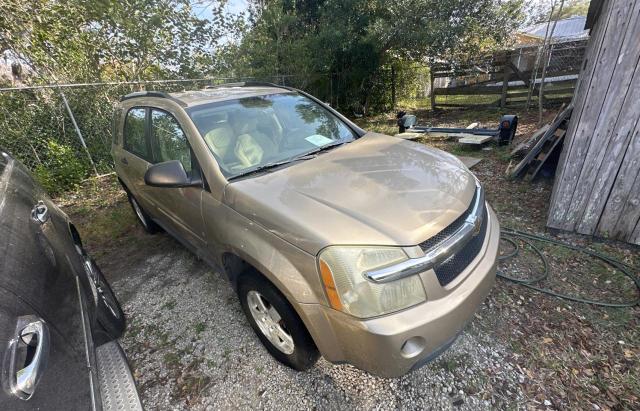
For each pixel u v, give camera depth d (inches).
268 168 83.3
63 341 46.7
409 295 55.5
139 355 86.6
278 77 343.3
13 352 37.0
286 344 73.8
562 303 90.7
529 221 133.2
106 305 82.0
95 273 88.5
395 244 55.6
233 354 84.0
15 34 223.6
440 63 404.5
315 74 381.7
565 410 64.9
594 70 103.9
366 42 358.6
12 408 33.0
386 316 54.3
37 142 214.2
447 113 411.2
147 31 260.2
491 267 67.3
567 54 341.4
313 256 57.4
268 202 66.9
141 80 285.1
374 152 89.5
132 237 149.3
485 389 69.8
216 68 319.0
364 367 58.6
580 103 120.6
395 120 404.2
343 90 421.4
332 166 80.5
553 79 383.2
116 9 239.1
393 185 70.1
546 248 114.6
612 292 93.2
